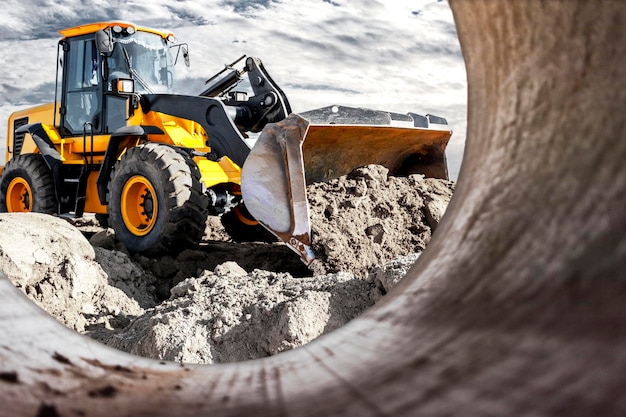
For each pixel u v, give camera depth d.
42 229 5.65
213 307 4.08
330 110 7.92
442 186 8.50
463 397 0.47
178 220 7.79
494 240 0.75
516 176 0.81
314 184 7.92
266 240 9.73
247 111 9.05
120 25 9.76
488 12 0.95
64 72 10.32
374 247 7.38
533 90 0.87
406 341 0.69
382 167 8.27
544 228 0.66
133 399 0.70
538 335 0.48
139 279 6.86
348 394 0.61
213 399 0.72
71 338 0.81
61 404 0.63
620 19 0.68
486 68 1.03
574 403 0.37
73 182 10.27
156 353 3.76
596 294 0.47
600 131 0.67
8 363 0.67
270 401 0.67
